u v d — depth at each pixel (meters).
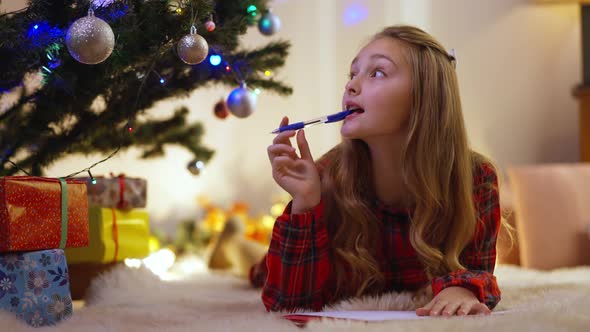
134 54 1.09
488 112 2.96
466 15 2.97
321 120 1.15
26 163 1.42
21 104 1.26
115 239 1.47
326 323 0.85
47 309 1.00
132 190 1.52
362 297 1.20
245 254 1.93
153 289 1.42
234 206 2.60
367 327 0.82
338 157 1.29
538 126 2.99
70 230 1.06
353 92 1.15
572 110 2.98
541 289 1.38
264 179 2.85
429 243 1.18
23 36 1.00
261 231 2.40
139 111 1.34
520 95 2.99
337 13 2.92
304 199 1.16
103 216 1.45
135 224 1.54
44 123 1.24
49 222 1.02
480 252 1.21
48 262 1.01
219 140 2.77
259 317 0.97
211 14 1.14
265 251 1.95
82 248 1.40
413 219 1.17
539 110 2.97
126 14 1.05
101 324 0.98
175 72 1.33
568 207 2.21
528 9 2.97
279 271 1.15
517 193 2.21
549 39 2.98
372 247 1.24
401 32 1.19
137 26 1.07
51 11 1.04
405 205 1.24
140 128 1.59
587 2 2.74
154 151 1.76
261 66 1.35
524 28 3.00
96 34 0.92
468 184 1.18
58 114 1.20
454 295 1.01
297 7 2.87
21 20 1.02
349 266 1.23
